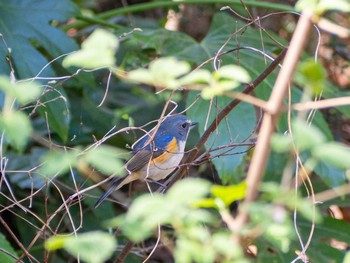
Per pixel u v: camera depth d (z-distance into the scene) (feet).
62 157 15.47
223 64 35.53
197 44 37.11
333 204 36.68
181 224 14.75
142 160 34.94
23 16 35.40
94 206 35.24
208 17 51.57
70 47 35.40
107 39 15.40
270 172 36.06
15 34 34.73
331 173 32.50
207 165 42.11
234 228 15.05
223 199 15.31
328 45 48.16
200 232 14.71
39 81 33.09
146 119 45.39
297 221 34.94
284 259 32.55
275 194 14.61
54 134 40.86
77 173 37.50
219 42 37.27
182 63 15.44
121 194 43.34
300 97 33.88
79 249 14.53
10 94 15.11
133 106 46.57
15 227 39.83
